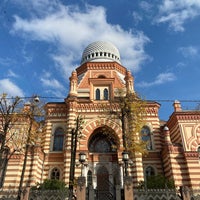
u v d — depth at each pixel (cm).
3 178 2714
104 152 3338
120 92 3027
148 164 3092
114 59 4638
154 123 3359
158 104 3494
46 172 3027
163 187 2303
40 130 2936
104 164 3114
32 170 2773
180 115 3166
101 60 4488
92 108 3391
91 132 3231
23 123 2870
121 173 2909
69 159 2920
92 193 1820
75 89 3572
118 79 3962
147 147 3198
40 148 2969
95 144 3416
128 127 2830
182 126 3094
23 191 1798
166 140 3005
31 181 2703
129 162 2281
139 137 3056
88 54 4722
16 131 2827
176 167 2817
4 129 2309
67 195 1842
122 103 2811
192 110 3195
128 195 1742
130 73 3750
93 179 2964
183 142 2972
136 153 2916
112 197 1925
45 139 3247
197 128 3075
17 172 2756
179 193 1833
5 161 2739
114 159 3147
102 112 3353
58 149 3225
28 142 2494
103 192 1967
